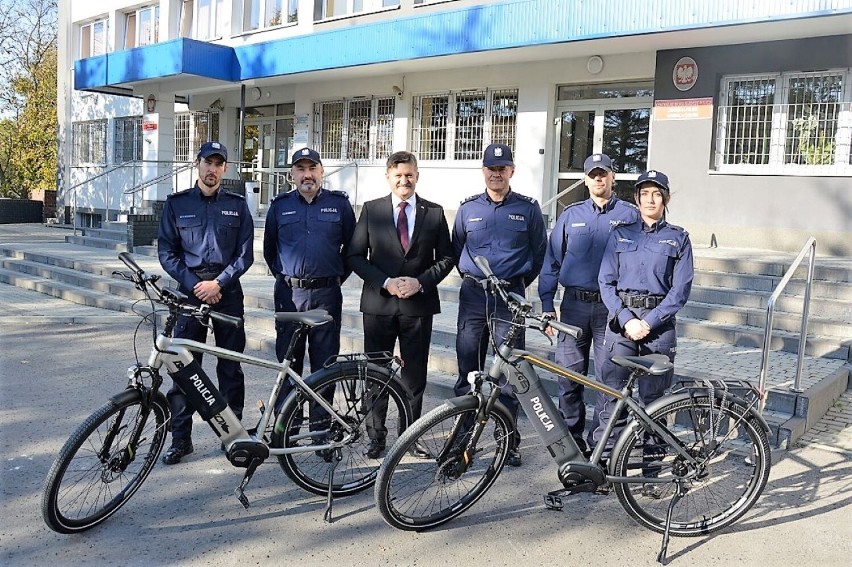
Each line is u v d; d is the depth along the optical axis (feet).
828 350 20.70
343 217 15.75
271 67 44.47
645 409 12.17
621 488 12.12
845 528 12.39
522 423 17.58
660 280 13.41
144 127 53.06
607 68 35.29
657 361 12.03
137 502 12.89
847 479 14.25
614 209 14.83
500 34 33.71
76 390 19.54
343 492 13.34
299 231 15.34
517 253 15.16
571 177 37.93
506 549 11.60
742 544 11.89
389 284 14.62
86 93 67.15
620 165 36.42
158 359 12.24
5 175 93.76
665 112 33.06
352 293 29.91
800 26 27.73
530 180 38.52
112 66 50.42
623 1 29.84
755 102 31.27
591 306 14.78
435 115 42.52
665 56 32.91
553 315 13.69
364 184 45.37
